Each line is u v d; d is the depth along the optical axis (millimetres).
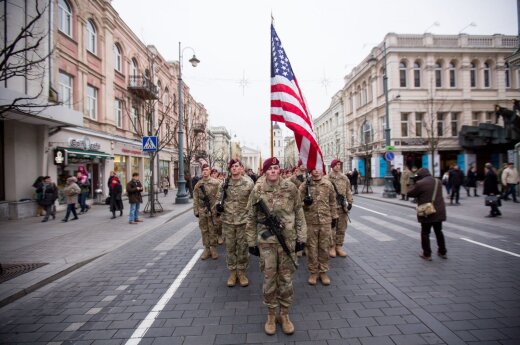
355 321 3191
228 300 3840
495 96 27078
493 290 3895
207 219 5719
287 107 5020
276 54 5426
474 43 26891
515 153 13742
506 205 12000
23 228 9172
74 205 10766
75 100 15023
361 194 20531
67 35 14297
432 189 5211
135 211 10133
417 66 27156
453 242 6469
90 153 15297
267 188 3316
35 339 3000
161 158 27781
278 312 3441
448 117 26484
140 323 3275
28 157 12070
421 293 3854
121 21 19719
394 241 6750
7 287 4219
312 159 4562
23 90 10672
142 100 22328
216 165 53406
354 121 35781
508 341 2744
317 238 4355
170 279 4668
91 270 5207
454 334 2881
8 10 10102
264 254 3135
